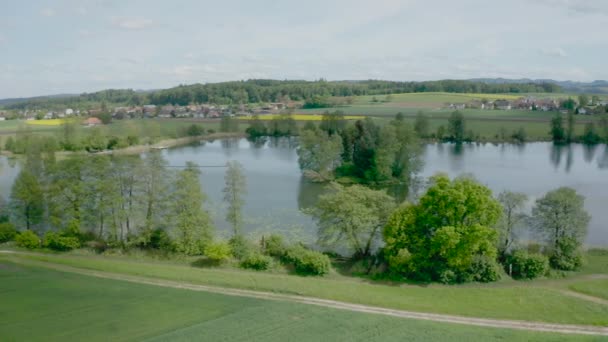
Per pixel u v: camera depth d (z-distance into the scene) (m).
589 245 65.81
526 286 49.09
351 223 56.78
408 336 36.94
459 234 49.16
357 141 116.38
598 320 40.47
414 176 118.44
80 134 162.88
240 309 42.22
